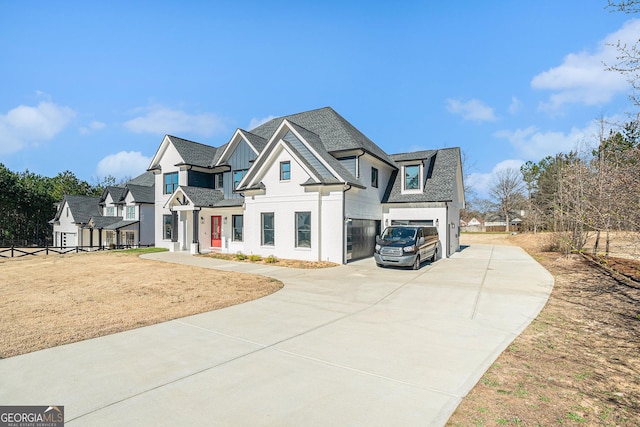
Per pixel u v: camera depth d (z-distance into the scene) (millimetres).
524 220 44438
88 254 20453
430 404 3672
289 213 16625
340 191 15547
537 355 5137
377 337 5914
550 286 10531
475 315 7383
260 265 14977
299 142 17344
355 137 18844
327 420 3348
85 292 9539
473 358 4992
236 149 20734
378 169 20031
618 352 5246
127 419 3336
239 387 4039
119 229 27656
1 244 38812
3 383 4082
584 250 17922
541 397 3863
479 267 14844
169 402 3676
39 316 7117
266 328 6402
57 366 4586
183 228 22047
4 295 9188
